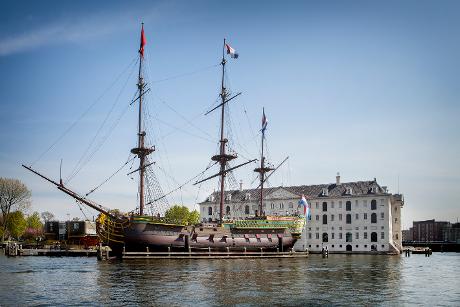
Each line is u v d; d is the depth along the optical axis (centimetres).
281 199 14188
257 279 4872
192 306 3197
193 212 16675
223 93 9475
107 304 3253
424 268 7106
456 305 3378
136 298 3500
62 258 8331
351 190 13325
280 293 3850
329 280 4906
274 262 7825
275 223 9238
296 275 5400
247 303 3334
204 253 7931
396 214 14462
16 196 12962
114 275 5047
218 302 3362
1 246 12588
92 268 5928
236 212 14938
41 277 4844
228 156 9262
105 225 7419
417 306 3319
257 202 14525
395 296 3788
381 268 6806
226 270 5841
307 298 3606
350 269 6469
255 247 8894
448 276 5644
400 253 13525
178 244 7819
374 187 13075
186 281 4547
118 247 7488
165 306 3194
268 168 10938
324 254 9944
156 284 4303
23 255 9238
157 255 7450
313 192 14050
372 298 3659
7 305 3194
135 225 7425
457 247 18850
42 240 13700
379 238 12669
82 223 12088
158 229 7638
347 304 3366
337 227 13288
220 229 8456
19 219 13362
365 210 12950
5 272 5400
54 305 3203
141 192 8075
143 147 8112
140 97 8250
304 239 13575
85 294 3681
